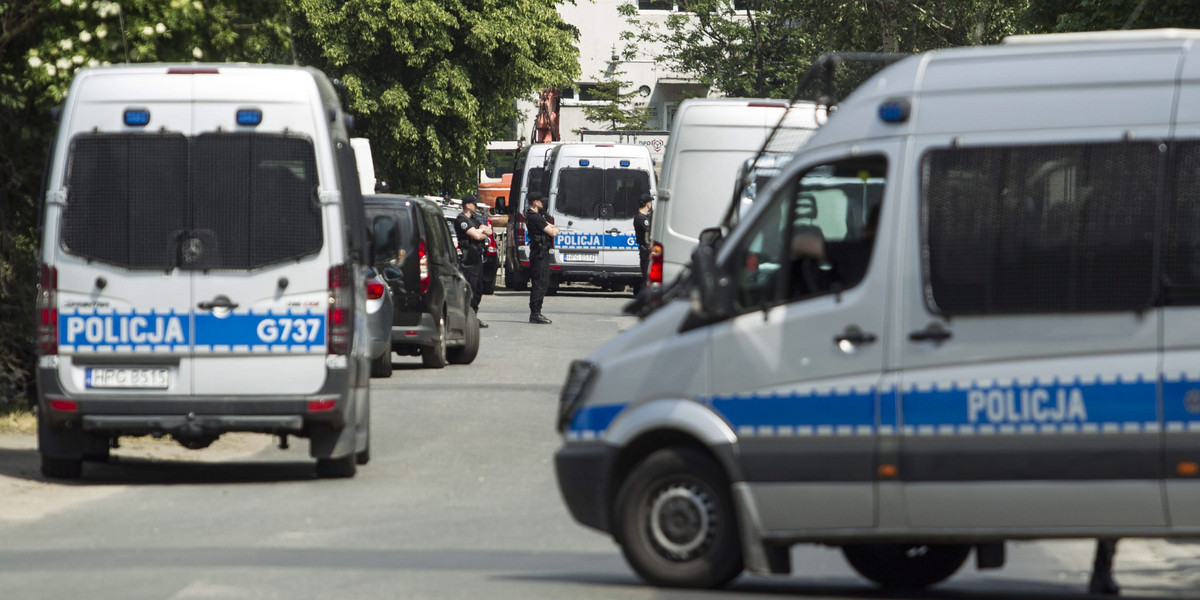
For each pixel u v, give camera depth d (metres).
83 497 38.44
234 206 39.56
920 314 26.50
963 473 26.22
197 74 39.66
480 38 166.25
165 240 39.44
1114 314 25.73
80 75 39.72
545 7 176.12
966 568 32.31
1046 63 26.53
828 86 32.06
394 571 29.50
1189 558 33.09
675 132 64.69
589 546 32.72
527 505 37.81
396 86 166.00
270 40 58.94
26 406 56.16
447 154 170.12
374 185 117.12
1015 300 26.12
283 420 39.50
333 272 39.69
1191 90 25.84
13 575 28.84
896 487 26.53
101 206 39.47
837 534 27.02
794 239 27.47
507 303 116.25
